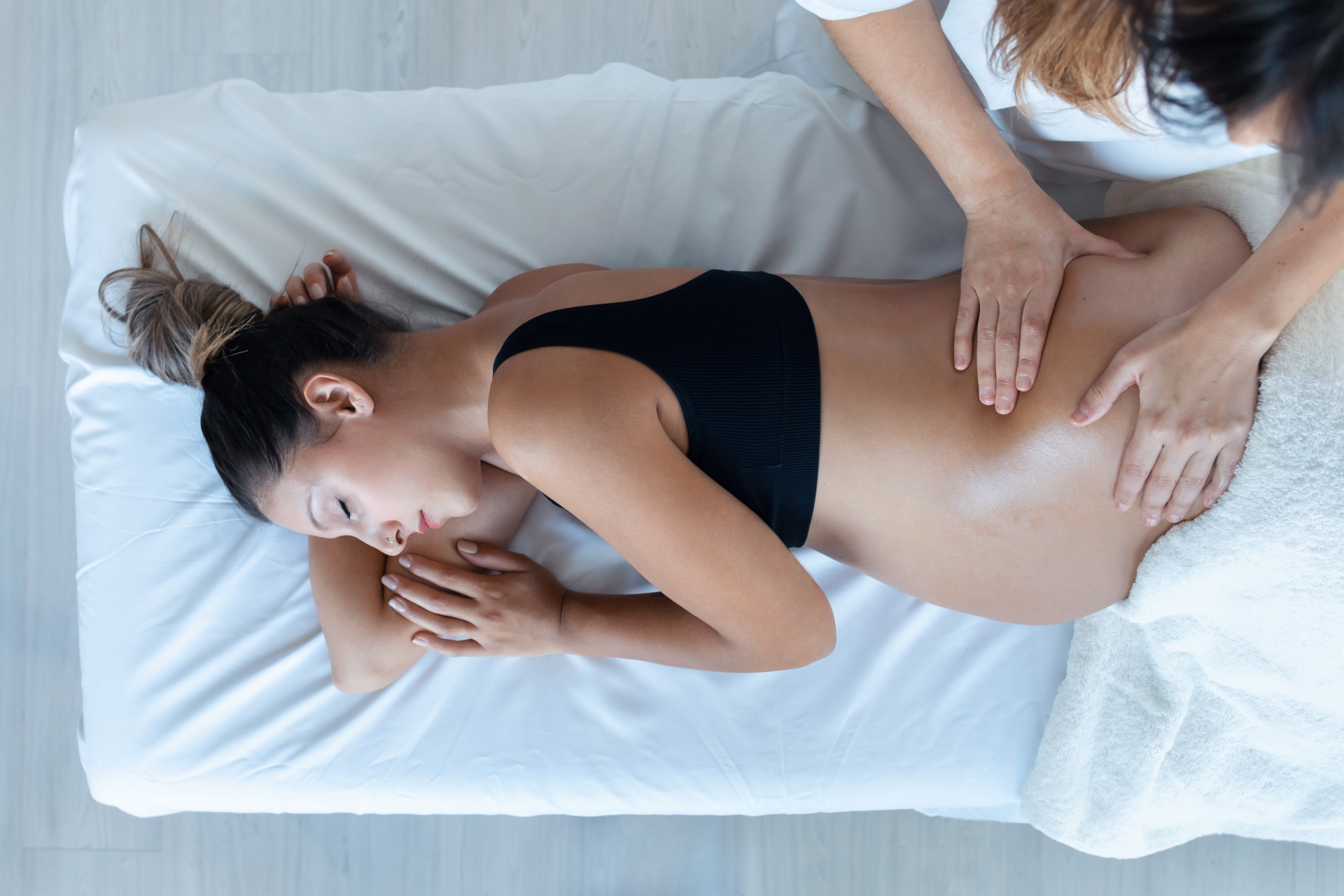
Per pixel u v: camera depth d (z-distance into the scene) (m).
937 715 1.21
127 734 1.19
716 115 1.25
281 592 1.22
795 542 0.98
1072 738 1.16
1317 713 1.08
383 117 1.24
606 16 1.76
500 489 1.18
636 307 0.88
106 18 1.76
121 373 1.19
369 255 1.23
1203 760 1.14
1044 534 0.91
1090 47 0.60
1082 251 0.93
